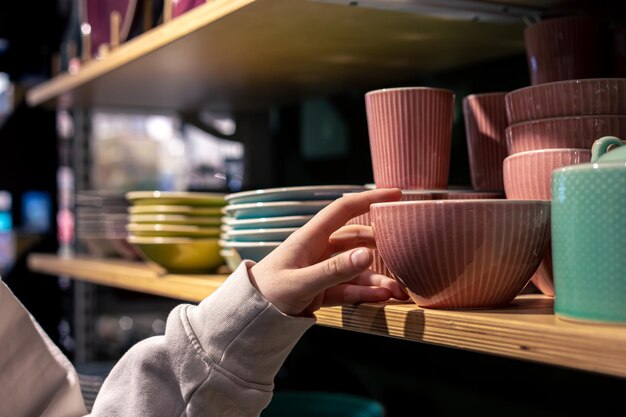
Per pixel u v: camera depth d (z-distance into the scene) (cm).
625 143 68
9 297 97
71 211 231
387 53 131
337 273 74
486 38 119
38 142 235
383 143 92
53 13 232
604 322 59
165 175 223
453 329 70
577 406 120
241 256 113
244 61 141
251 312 79
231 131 207
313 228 80
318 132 179
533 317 66
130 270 157
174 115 216
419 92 90
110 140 225
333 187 104
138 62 143
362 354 166
